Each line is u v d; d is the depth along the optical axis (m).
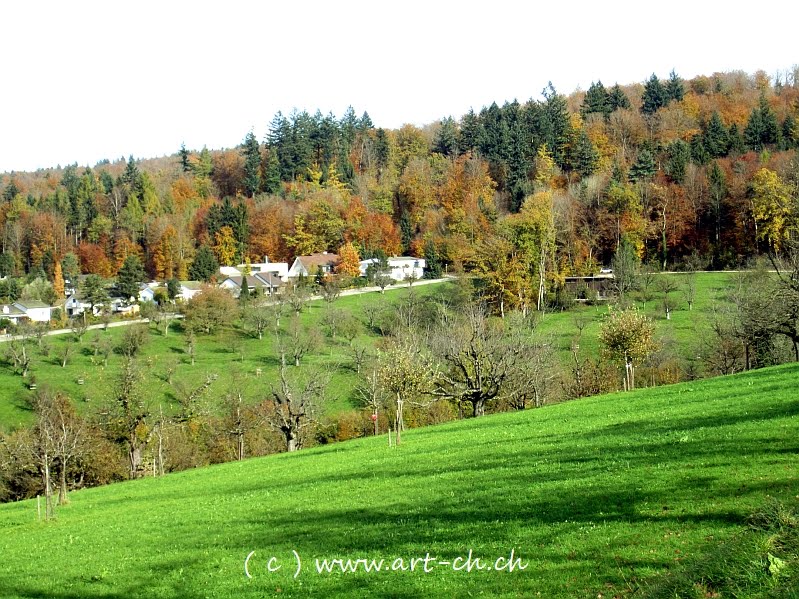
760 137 178.50
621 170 169.62
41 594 23.03
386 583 18.27
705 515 17.92
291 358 100.44
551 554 17.70
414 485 30.11
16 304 138.12
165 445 70.69
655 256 148.62
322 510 28.25
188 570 22.83
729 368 77.19
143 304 126.56
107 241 190.88
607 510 20.19
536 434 39.47
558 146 196.12
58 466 60.44
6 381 91.56
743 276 105.50
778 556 13.59
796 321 64.38
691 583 13.45
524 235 125.12
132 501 41.94
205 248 166.00
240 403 77.19
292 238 181.50
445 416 76.50
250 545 24.61
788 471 20.16
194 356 104.88
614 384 76.75
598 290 125.00
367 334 114.19
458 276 132.12
